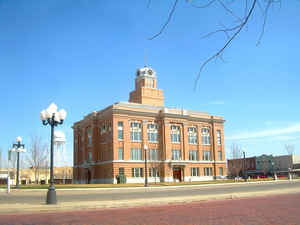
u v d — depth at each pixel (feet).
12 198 83.61
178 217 44.09
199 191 105.40
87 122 218.79
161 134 205.67
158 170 198.29
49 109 69.05
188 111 230.68
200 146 221.87
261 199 71.05
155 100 235.81
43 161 222.89
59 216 47.80
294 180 187.21
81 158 229.25
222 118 238.07
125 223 39.60
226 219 41.24
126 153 189.57
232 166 269.64
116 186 142.61
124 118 193.16
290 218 40.98
